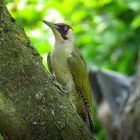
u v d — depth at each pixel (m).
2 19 7.32
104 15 18.56
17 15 16.03
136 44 18.66
